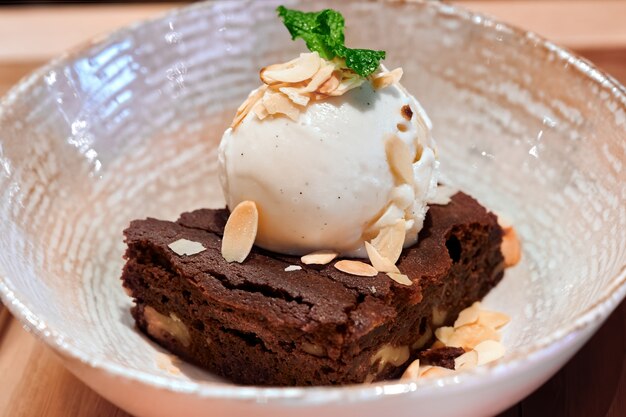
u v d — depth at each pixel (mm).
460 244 277
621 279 225
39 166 288
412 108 271
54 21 399
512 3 398
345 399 197
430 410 205
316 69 259
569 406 247
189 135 328
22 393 258
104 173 307
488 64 321
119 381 207
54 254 276
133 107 319
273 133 255
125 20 399
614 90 286
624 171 273
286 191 253
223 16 333
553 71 305
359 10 333
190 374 266
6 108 286
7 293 230
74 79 306
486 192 317
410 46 332
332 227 255
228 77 335
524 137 313
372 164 254
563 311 259
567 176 297
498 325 278
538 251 294
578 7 392
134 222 275
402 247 263
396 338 258
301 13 275
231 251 257
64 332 240
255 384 260
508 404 222
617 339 263
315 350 244
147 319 273
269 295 249
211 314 255
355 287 247
